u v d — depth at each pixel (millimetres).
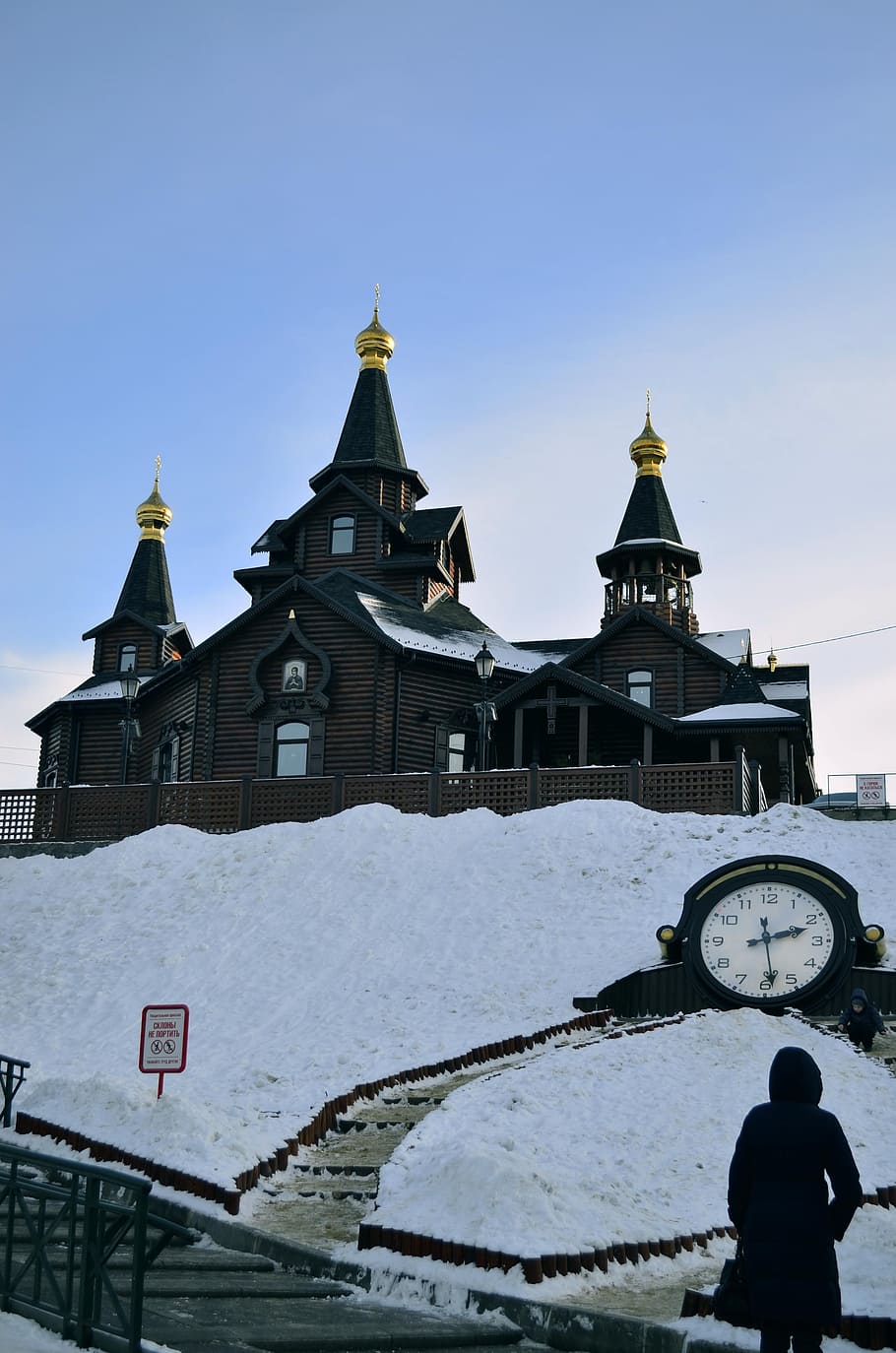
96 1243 8836
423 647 42906
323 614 43406
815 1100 7992
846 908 21828
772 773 45562
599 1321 9703
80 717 51969
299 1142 16031
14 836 35500
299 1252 11977
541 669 40688
